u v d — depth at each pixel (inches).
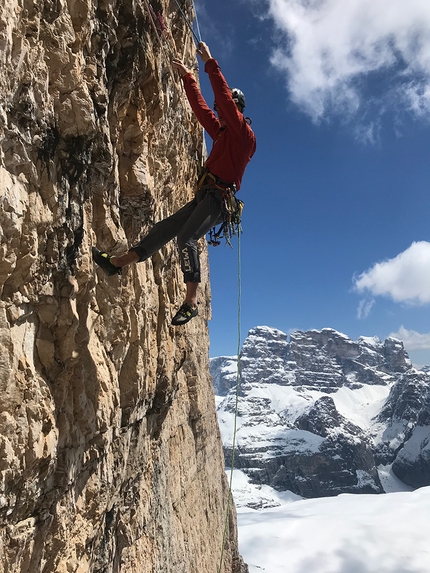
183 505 539.5
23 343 169.9
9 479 157.8
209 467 754.8
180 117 320.8
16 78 154.5
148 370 294.0
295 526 6555.1
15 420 159.9
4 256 151.6
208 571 614.5
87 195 211.9
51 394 186.2
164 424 419.5
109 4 202.2
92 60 197.2
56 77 176.9
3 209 148.4
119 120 232.7
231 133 216.7
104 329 232.2
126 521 312.2
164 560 394.0
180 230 211.9
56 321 188.5
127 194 253.6
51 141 177.5
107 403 227.8
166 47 271.9
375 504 7657.5
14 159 155.6
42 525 190.9
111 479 253.3
